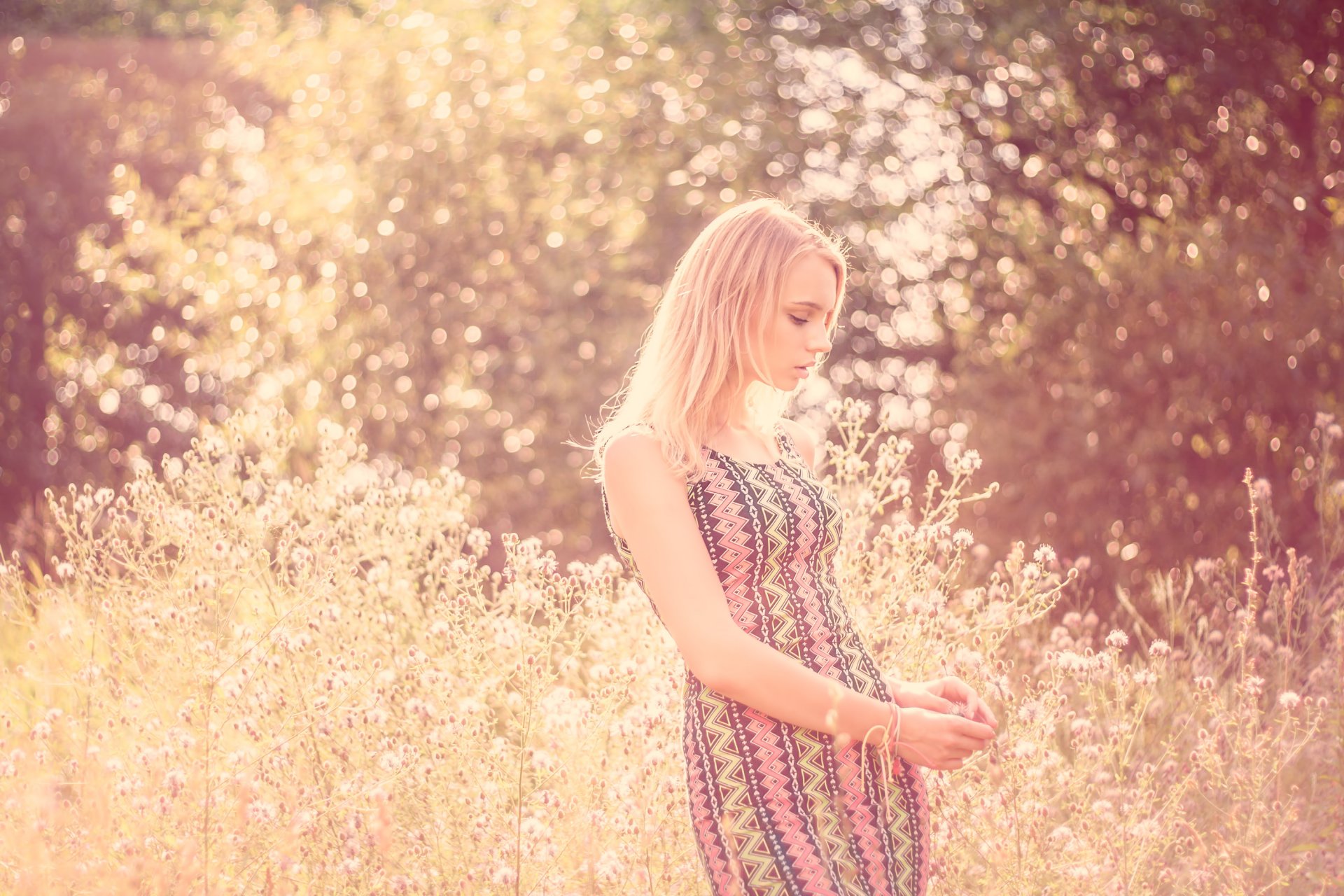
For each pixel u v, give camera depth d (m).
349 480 3.73
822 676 1.90
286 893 2.52
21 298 12.30
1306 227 7.66
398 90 8.58
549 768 2.63
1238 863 2.70
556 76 8.35
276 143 9.28
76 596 3.50
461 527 3.74
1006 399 7.21
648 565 1.87
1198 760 2.88
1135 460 6.61
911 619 2.98
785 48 8.53
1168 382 6.80
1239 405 6.64
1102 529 6.66
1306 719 3.06
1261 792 2.79
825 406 7.94
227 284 8.89
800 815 1.83
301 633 3.00
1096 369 6.95
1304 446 6.46
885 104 8.44
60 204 12.20
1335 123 8.11
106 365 12.23
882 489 3.49
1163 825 2.75
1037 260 7.87
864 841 1.86
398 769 2.65
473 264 8.32
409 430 8.20
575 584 3.14
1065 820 2.92
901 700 2.06
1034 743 2.69
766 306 1.95
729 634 1.81
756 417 2.11
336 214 8.53
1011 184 8.40
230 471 3.69
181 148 11.73
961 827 2.69
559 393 8.21
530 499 8.13
